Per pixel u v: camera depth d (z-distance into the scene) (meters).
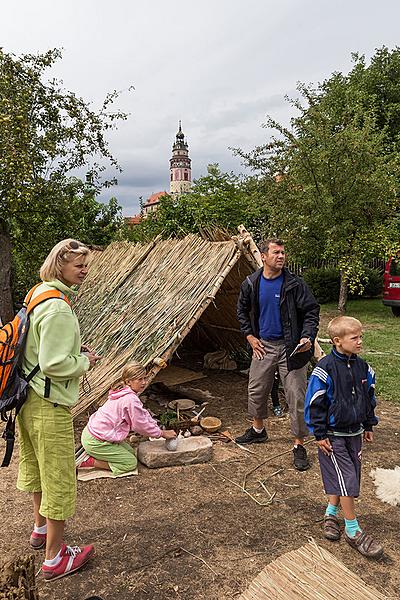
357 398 3.31
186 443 4.77
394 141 20.08
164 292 6.10
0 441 5.25
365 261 14.66
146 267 7.13
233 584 2.96
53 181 11.72
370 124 14.09
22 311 2.95
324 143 13.51
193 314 5.26
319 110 14.29
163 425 5.36
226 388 7.21
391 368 7.96
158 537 3.45
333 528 3.42
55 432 2.85
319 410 3.31
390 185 13.68
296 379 4.55
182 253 6.57
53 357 2.74
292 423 4.58
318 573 2.78
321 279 17.66
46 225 12.24
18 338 2.83
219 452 4.92
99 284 8.07
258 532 3.51
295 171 13.80
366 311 15.03
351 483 3.24
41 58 11.37
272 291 4.64
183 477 4.38
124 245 8.60
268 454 4.86
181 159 92.44
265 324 4.73
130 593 2.88
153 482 4.28
